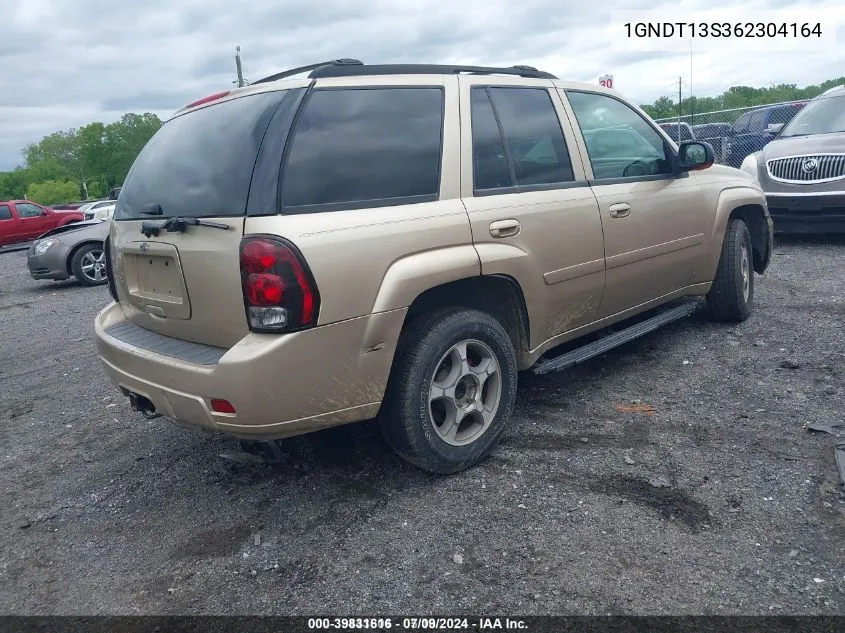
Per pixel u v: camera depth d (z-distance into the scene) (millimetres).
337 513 3217
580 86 4324
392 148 3207
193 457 3990
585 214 3947
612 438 3768
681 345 5160
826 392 4125
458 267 3234
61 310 9383
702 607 2447
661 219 4527
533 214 3646
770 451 3486
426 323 3246
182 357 3023
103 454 4168
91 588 2855
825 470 3262
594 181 4117
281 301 2748
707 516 2982
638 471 3396
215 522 3252
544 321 3814
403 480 3455
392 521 3105
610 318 4387
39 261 11164
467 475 3461
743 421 3846
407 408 3184
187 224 2965
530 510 3115
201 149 3213
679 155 4801
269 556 2941
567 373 4785
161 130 3740
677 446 3621
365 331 2955
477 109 3602
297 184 2883
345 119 3117
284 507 3312
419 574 2738
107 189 104688
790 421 3797
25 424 4840
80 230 11453
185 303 3078
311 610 2588
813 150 8344
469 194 3420
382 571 2773
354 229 2936
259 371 2748
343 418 3027
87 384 5676
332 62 3291
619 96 4633
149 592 2791
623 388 4449
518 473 3453
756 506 3023
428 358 3195
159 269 3236
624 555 2758
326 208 2920
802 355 4750
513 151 3715
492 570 2727
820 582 2525
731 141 13969
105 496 3621
